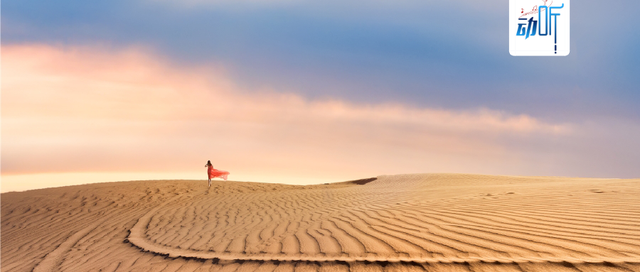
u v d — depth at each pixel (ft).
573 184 38.68
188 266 16.03
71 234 29.37
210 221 29.35
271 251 16.76
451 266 12.96
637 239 13.83
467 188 43.65
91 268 18.35
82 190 53.36
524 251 13.61
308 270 13.92
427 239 16.37
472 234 16.56
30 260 22.81
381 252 15.06
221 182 73.10
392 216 22.95
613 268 11.43
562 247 13.65
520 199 26.03
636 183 33.58
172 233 25.12
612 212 18.86
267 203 40.50
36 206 43.52
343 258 14.78
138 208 41.01
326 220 24.04
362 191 53.57
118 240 25.11
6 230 33.91
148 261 17.88
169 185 61.98
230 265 15.39
